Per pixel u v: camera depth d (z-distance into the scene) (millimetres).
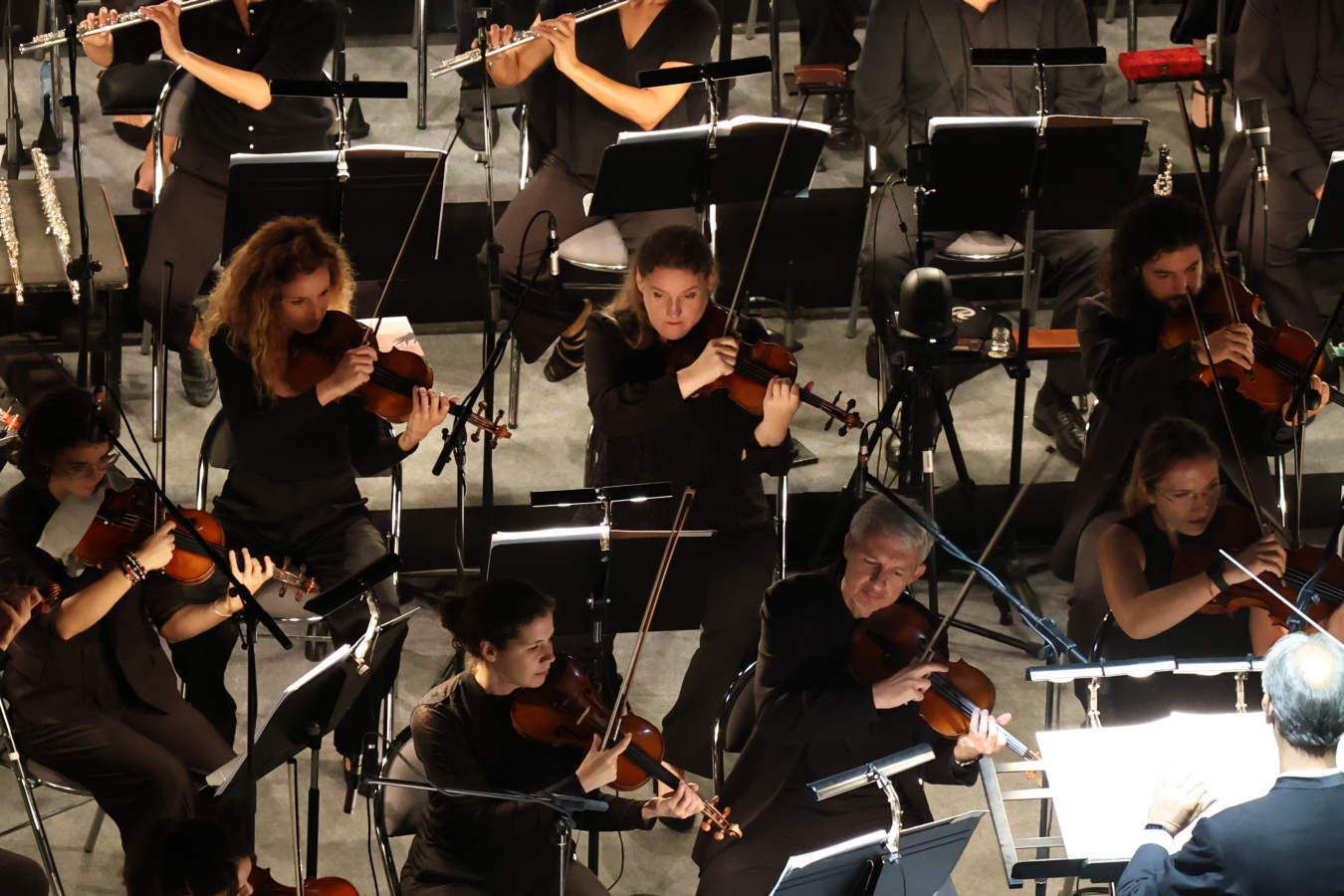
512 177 21031
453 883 12344
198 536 11781
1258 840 10109
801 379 19859
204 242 18672
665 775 12328
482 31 16875
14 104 20438
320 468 15203
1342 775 10281
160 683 13906
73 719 13328
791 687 12602
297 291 14617
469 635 12219
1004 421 19594
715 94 16578
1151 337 16109
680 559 13867
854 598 12570
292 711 11695
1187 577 13555
